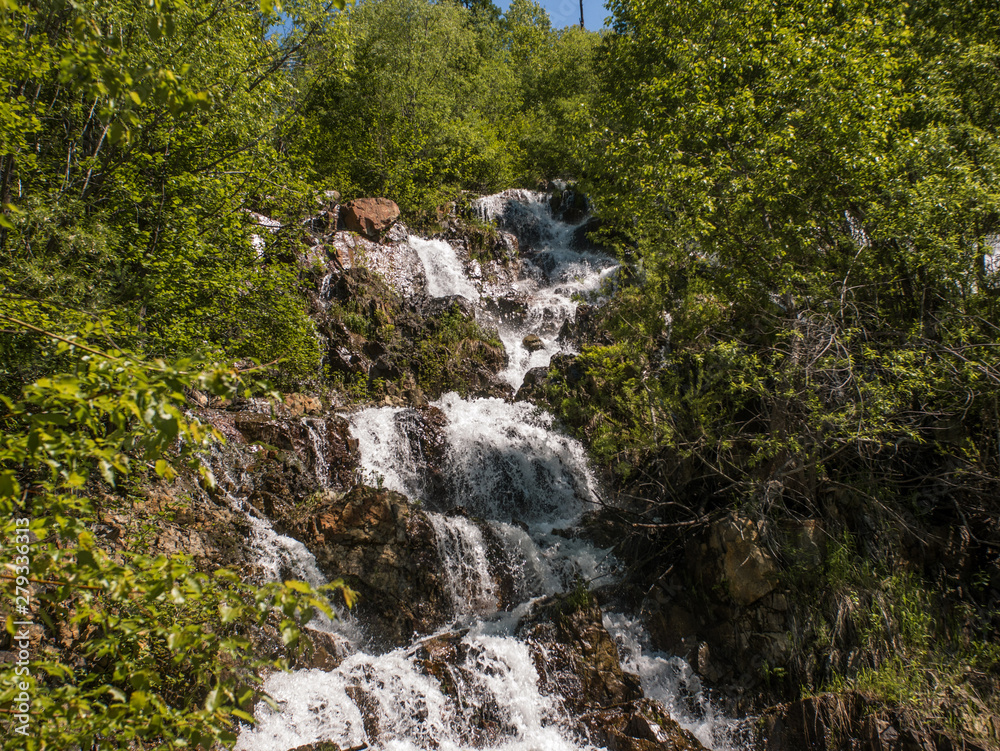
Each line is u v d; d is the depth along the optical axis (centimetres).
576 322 1923
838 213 1123
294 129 1599
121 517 872
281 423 1226
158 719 332
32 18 599
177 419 286
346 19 1320
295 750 782
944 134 1033
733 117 1210
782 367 957
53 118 965
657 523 1151
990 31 1236
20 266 755
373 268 1975
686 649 982
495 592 1093
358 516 1070
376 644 979
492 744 866
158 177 1127
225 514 1011
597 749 862
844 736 814
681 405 1126
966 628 891
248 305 1187
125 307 879
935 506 990
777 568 949
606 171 1492
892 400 873
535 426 1539
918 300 1030
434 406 1556
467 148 2633
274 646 881
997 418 910
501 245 2377
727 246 1134
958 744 761
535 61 3544
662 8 1566
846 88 1109
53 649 705
